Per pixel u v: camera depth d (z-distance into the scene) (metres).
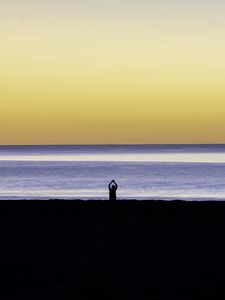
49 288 20.41
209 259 25.05
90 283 21.02
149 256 25.67
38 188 100.88
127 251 26.75
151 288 20.39
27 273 22.52
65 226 33.47
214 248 27.33
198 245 28.06
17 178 134.00
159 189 97.31
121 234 30.98
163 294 19.64
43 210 39.84
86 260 24.83
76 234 31.02
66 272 22.73
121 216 37.12
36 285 20.78
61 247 27.59
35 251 26.67
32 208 40.78
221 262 24.44
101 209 40.16
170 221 35.16
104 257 25.50
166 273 22.55
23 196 81.00
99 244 28.33
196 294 19.64
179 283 21.06
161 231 31.81
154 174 149.25
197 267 23.55
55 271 22.91
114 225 33.84
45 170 175.88
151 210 39.62
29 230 32.19
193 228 32.75
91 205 42.22
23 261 24.61
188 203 43.53
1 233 31.33
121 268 23.42
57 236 30.41
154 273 22.56
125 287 20.55
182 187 102.19
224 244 28.28
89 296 19.41
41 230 32.19
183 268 23.38
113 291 20.05
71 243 28.62
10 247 27.58
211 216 37.06
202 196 81.44
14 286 20.64
